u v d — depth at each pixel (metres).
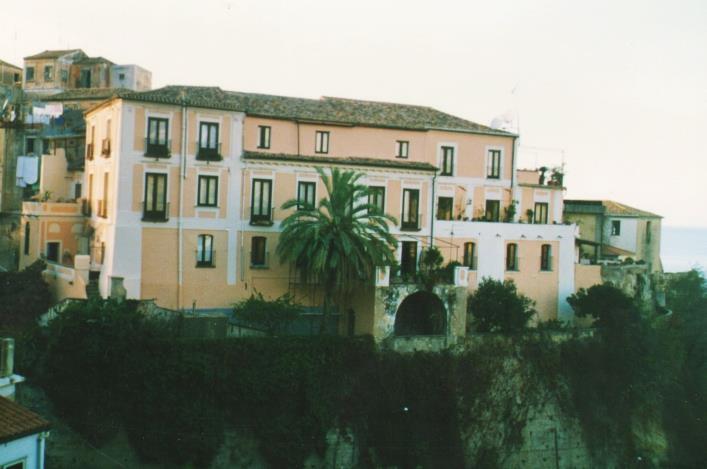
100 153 49.22
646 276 64.00
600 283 60.19
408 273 49.12
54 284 49.25
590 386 52.53
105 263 46.50
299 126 51.25
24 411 27.12
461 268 48.09
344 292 46.66
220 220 47.84
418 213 53.25
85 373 37.56
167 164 46.47
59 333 37.38
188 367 39.16
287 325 45.03
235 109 48.00
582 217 73.12
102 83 76.44
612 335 54.03
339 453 42.91
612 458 52.41
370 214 45.12
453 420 46.38
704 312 68.81
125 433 38.16
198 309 47.25
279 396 41.62
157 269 46.25
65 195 59.91
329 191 44.72
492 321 50.62
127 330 37.91
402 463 44.38
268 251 49.16
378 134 54.19
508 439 48.56
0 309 46.69
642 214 73.19
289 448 41.12
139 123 45.78
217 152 47.66
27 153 63.03
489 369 48.69
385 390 44.72
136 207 45.72
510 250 56.25
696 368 63.84
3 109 63.47
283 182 49.62
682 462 54.94
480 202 58.53
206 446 39.22
